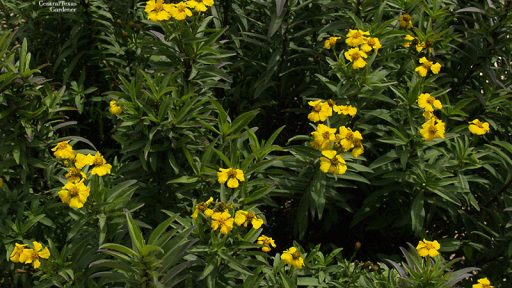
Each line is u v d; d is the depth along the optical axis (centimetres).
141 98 89
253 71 106
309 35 104
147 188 91
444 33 100
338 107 91
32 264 85
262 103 104
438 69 94
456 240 98
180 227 84
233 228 84
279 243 102
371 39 93
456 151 95
